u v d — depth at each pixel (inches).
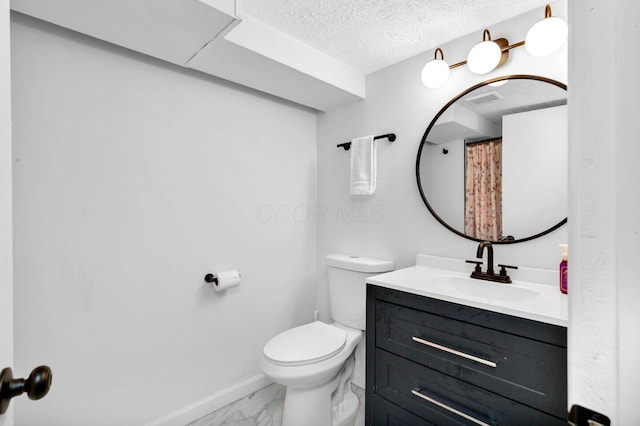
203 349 70.1
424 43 66.8
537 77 54.5
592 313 14.6
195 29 50.3
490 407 42.7
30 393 17.6
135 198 60.4
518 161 56.4
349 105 85.4
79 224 54.2
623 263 13.6
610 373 14.1
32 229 49.7
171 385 65.1
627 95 13.3
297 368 55.2
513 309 40.7
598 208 14.3
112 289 57.7
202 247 69.7
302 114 90.4
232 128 75.0
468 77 63.1
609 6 13.8
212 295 71.5
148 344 62.1
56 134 51.9
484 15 57.1
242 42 56.3
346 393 71.2
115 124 58.0
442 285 59.1
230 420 67.0
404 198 73.5
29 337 49.4
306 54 67.1
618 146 13.6
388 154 76.7
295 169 88.7
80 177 54.3
